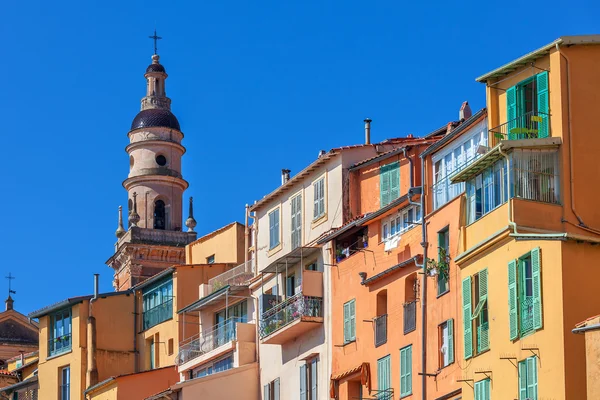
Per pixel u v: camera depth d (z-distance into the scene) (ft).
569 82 162.30
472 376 164.35
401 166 212.43
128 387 273.13
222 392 240.12
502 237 159.63
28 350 358.64
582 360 148.66
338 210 224.12
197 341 266.77
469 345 165.58
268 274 242.37
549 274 152.15
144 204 369.30
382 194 216.33
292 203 239.09
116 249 366.02
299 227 235.81
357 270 211.41
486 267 163.53
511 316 157.28
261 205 249.34
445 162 191.11
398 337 196.95
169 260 356.79
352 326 211.00
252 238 271.28
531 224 159.22
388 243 202.80
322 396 218.18
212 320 263.90
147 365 291.99
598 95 162.71
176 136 376.48
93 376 290.56
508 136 167.22
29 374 322.75
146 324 294.05
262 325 232.94
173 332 281.13
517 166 161.07
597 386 134.31
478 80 172.65
